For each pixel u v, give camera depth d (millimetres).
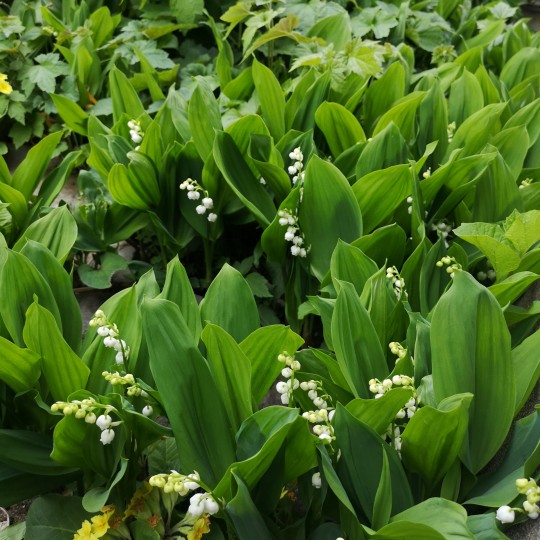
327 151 1083
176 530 657
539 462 573
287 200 845
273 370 671
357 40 1146
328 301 779
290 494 700
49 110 1347
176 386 584
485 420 604
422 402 616
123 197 949
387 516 539
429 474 610
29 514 676
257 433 595
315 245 859
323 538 613
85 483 704
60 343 635
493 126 1049
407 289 814
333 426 589
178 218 1016
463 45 1491
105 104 1330
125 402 605
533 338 650
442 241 789
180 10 1386
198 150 954
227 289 701
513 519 539
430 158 994
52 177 1042
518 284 734
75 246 991
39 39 1422
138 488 684
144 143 973
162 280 1045
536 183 886
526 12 2072
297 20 1233
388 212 883
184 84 1360
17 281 693
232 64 1354
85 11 1452
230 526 606
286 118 1087
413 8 1558
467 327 598
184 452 582
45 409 661
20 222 999
